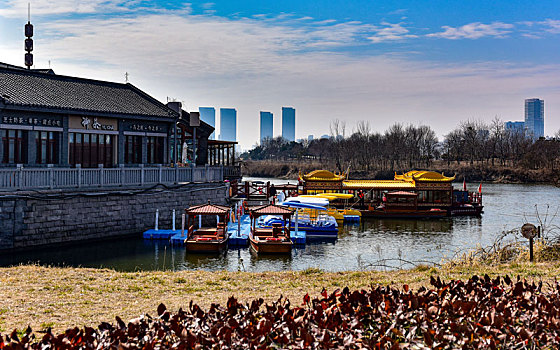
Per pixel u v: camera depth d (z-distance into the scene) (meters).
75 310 13.37
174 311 13.09
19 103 29.98
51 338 9.10
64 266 26.05
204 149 48.72
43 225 28.77
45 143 32.50
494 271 18.44
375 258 31.59
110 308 13.65
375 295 11.11
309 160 170.62
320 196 49.75
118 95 39.66
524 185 96.94
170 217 36.84
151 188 35.19
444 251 34.28
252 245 33.41
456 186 94.00
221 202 42.16
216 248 31.64
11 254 27.53
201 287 16.48
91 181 31.36
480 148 137.50
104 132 35.62
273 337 9.62
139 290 15.98
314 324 10.03
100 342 8.83
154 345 8.90
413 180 55.69
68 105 32.91
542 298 11.08
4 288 15.64
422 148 143.12
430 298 11.11
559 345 9.39
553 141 123.56
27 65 43.47
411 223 48.69
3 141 30.45
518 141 140.00
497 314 9.95
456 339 9.31
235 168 61.03
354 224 48.00
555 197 71.69
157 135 39.59
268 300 14.38
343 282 17.11
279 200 53.56
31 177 28.19
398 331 9.62
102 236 32.19
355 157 136.88
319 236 40.06
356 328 9.93
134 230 34.28
